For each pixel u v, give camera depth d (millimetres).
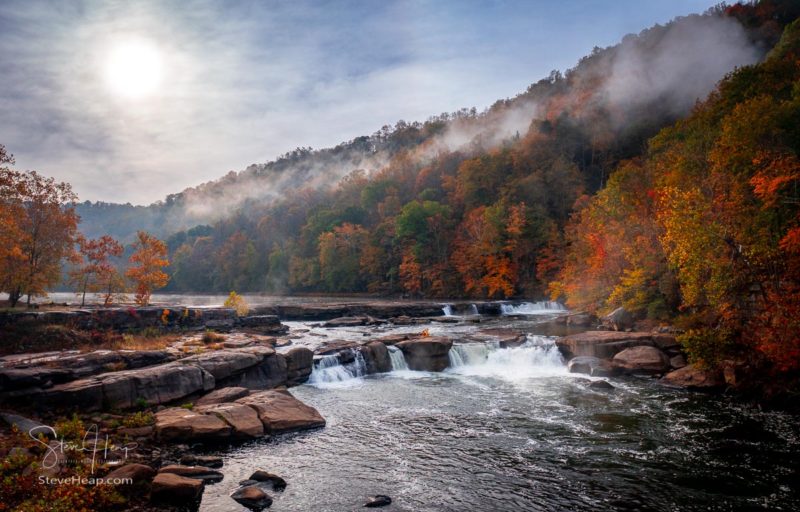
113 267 36656
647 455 14164
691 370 22781
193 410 16250
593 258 45188
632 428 16641
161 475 11062
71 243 33469
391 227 103188
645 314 34656
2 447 11562
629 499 11430
